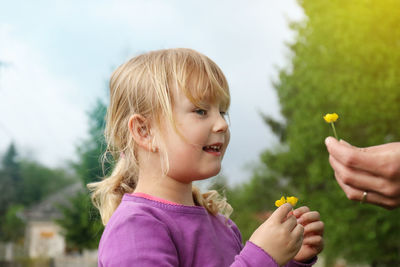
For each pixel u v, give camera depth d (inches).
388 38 340.2
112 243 44.2
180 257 46.5
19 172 1665.8
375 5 344.5
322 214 351.9
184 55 53.4
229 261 51.1
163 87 50.1
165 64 52.0
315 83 382.3
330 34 378.0
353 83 340.8
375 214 336.8
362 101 329.7
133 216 45.3
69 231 567.8
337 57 363.6
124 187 59.3
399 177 49.6
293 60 445.4
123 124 55.0
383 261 388.8
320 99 371.6
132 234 43.9
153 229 44.6
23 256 1089.4
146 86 51.8
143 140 50.8
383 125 329.1
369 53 333.7
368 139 338.3
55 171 1728.6
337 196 352.2
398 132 327.9
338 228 339.0
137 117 50.9
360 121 330.6
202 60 53.0
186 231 47.8
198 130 48.4
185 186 51.8
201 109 49.5
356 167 51.0
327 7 409.7
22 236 1347.2
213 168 48.9
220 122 49.4
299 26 438.9
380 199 52.3
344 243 351.6
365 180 51.4
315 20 400.8
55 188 1704.0
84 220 558.3
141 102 51.7
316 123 371.2
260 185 632.4
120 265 42.4
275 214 45.9
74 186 1194.6
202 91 49.6
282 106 559.8
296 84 441.4
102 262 44.7
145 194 50.1
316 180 372.5
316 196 377.4
